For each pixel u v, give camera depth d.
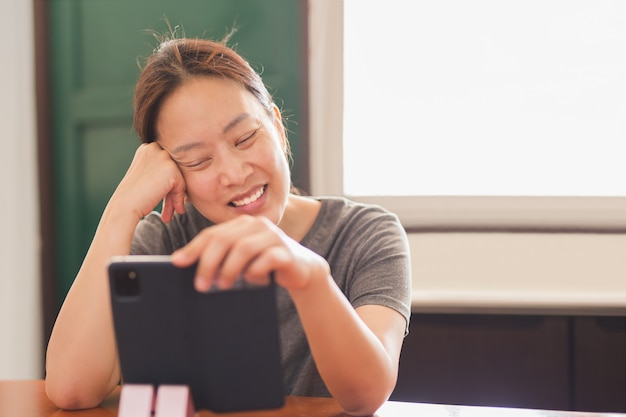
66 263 2.19
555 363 1.74
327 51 1.97
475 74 2.00
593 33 1.95
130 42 2.10
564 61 1.96
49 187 2.18
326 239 1.20
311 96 1.98
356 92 2.05
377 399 0.84
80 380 0.93
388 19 2.03
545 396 1.75
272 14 1.98
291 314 1.18
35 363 2.17
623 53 1.94
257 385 0.58
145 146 1.09
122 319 0.58
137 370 0.59
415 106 2.03
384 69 2.04
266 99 1.08
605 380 1.73
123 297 0.58
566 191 1.98
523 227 1.92
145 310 0.58
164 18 2.06
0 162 2.14
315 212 1.23
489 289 1.82
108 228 1.03
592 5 1.94
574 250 1.87
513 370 1.76
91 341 0.95
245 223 0.58
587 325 1.73
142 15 2.08
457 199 1.95
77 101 2.15
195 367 0.58
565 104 1.97
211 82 1.01
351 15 2.04
